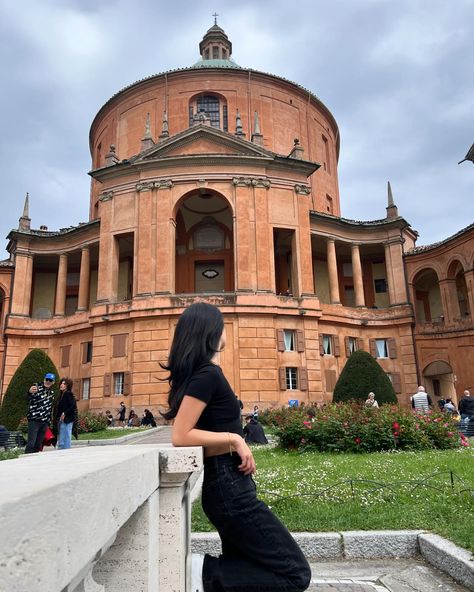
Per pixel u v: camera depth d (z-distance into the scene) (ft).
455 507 19.22
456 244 113.29
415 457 33.96
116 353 95.25
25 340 116.67
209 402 7.82
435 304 131.95
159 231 97.35
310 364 95.86
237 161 100.27
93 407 94.27
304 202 103.45
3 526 2.46
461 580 13.85
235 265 95.45
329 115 145.38
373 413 41.91
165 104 124.36
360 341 114.93
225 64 138.21
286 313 95.25
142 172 101.55
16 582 2.55
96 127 145.69
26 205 126.52
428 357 114.93
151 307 92.84
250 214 98.27
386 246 121.39
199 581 9.16
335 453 38.88
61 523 3.19
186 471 7.01
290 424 43.24
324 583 14.24
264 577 7.34
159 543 7.17
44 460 5.72
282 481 25.55
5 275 129.80
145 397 89.25
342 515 18.98
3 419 70.85
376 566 15.71
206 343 8.29
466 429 59.31
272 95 128.36
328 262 116.57
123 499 4.84
